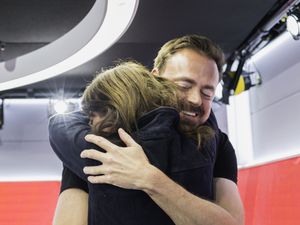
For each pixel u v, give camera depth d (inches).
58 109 178.9
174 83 41.3
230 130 181.8
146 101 37.4
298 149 137.3
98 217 35.9
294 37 116.8
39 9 124.5
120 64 42.8
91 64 162.7
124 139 35.9
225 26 135.3
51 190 188.4
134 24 131.1
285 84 145.6
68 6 123.0
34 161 199.8
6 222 183.2
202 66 43.9
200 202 35.2
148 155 35.7
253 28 136.6
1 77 127.3
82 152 36.6
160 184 34.0
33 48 151.1
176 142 36.8
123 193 35.2
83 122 41.4
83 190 40.4
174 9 122.7
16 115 202.8
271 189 139.7
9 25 134.0
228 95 154.0
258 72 163.3
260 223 145.5
